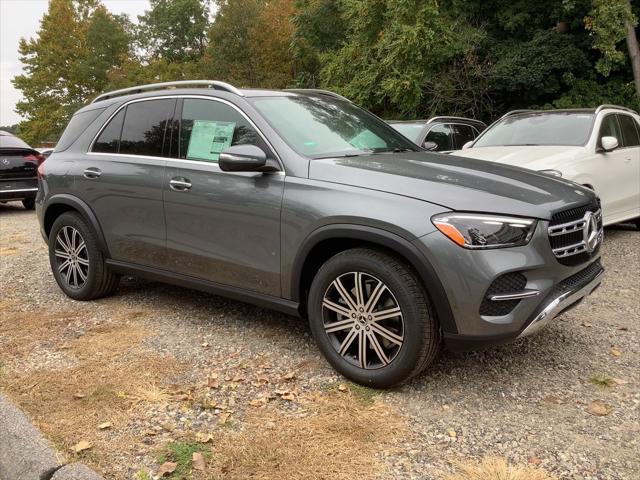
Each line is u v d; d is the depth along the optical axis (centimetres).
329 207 329
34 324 448
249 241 371
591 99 1797
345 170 340
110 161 466
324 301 342
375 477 250
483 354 377
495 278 291
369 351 330
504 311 298
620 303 484
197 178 400
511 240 296
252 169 355
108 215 464
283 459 264
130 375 353
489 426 292
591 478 249
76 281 507
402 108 1667
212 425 295
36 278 591
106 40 4897
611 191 706
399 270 309
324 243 341
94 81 4912
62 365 370
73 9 4969
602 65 1591
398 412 305
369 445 275
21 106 4891
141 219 440
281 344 398
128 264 461
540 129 743
